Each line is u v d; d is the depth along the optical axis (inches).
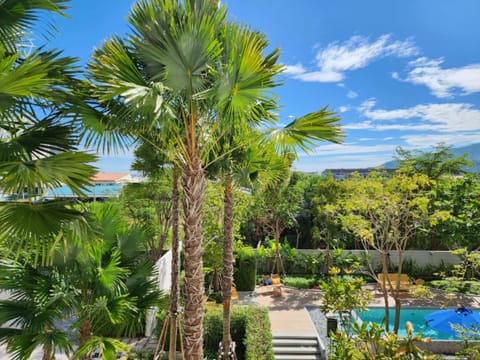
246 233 885.8
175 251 331.0
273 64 186.7
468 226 604.1
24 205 146.0
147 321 449.7
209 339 457.7
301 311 574.2
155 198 583.2
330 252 774.5
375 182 497.4
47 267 213.5
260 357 347.3
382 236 499.8
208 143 207.2
